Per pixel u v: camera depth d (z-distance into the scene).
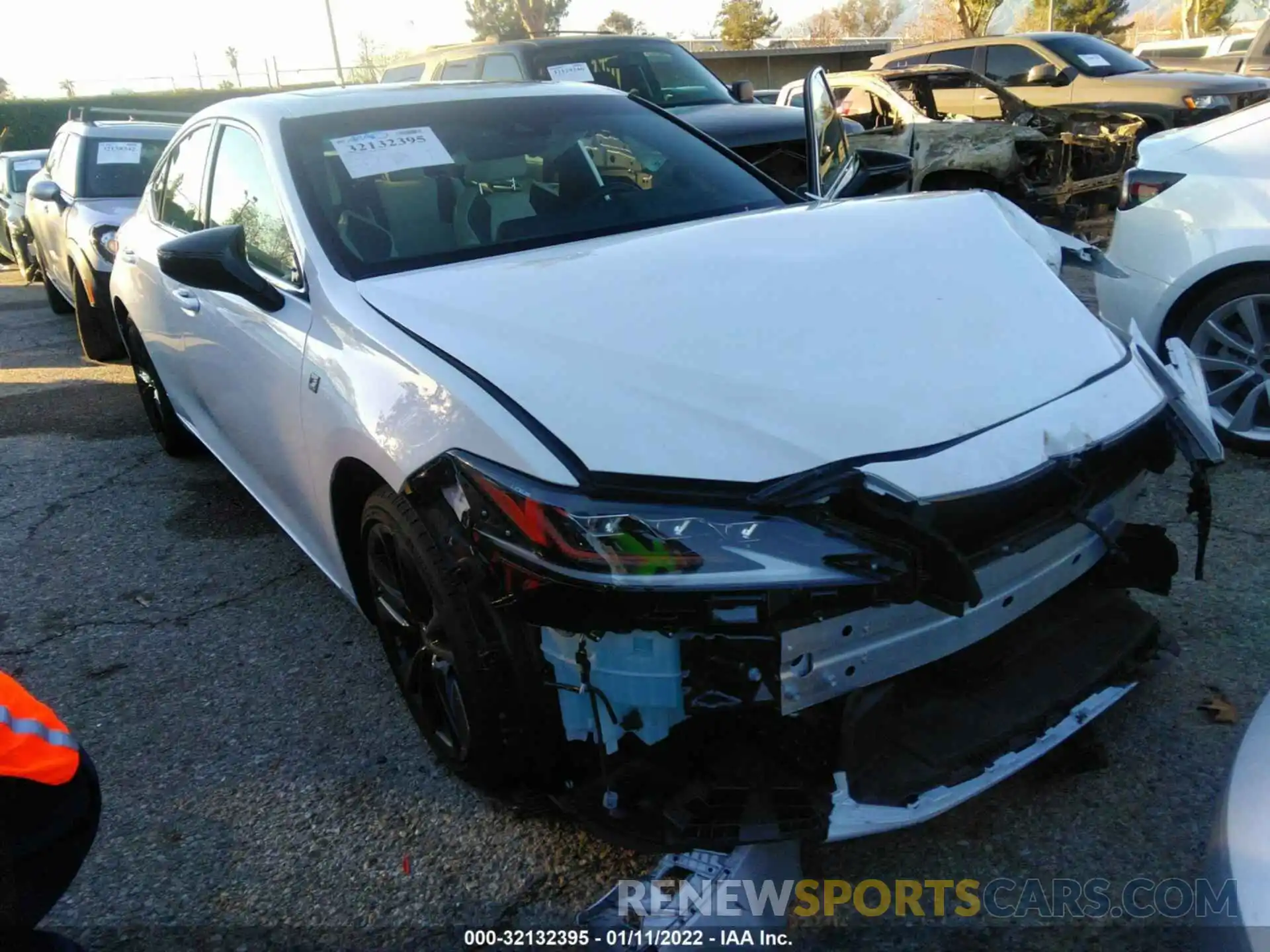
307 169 3.04
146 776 2.76
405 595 2.42
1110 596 2.58
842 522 1.85
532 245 3.01
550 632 2.01
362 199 2.99
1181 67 13.66
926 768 2.08
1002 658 2.27
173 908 2.30
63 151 8.71
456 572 2.16
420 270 2.73
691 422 1.96
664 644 1.89
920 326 2.25
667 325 2.19
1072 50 10.82
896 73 10.05
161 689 3.19
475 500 2.01
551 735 2.13
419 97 3.46
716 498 1.86
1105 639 2.43
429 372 2.22
